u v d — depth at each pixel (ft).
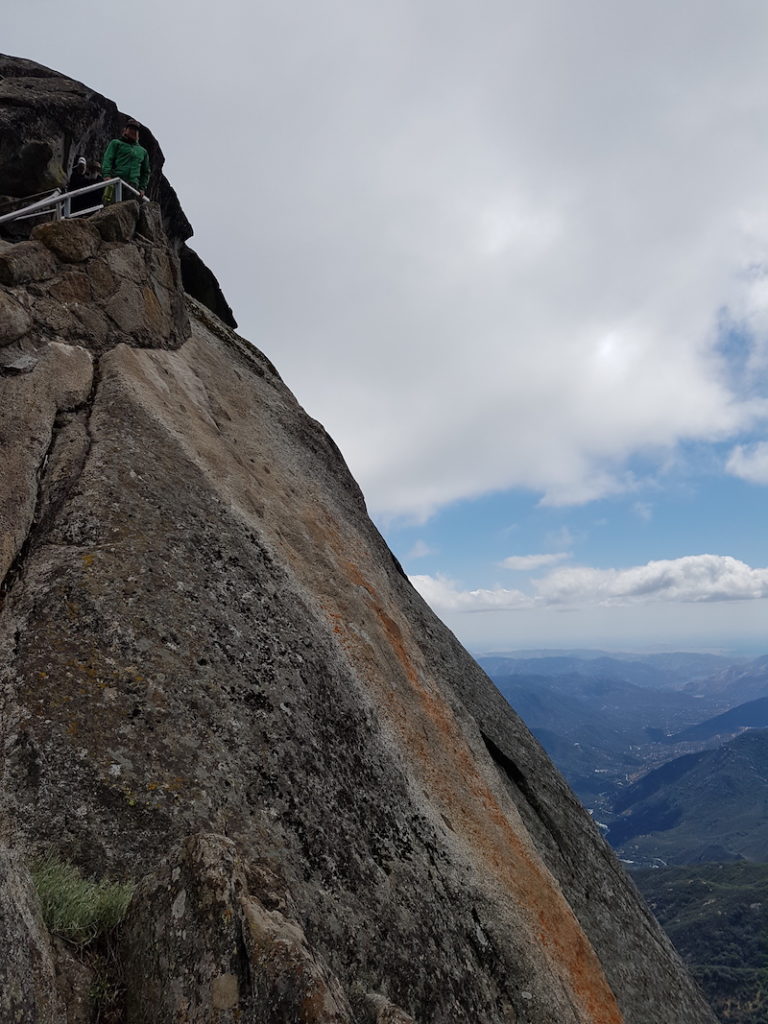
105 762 20.22
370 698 30.45
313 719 26.13
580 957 29.96
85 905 15.81
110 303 40.04
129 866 18.30
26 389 31.58
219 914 14.20
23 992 12.16
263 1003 13.20
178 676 23.65
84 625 23.61
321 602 33.60
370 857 23.35
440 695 38.52
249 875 16.24
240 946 13.89
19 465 28.19
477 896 26.25
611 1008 28.96
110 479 29.55
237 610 27.91
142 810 19.58
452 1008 21.31
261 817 21.35
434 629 48.29
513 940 25.84
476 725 40.27
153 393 36.99
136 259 43.24
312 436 53.83
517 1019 23.48
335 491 49.57
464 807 31.09
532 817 39.75
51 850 17.89
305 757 24.40
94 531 27.14
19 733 20.04
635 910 41.34
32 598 23.95
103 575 25.48
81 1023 13.44
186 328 48.70
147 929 14.85
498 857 30.01
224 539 30.81
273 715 24.75
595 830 44.68
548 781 43.88
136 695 22.36
